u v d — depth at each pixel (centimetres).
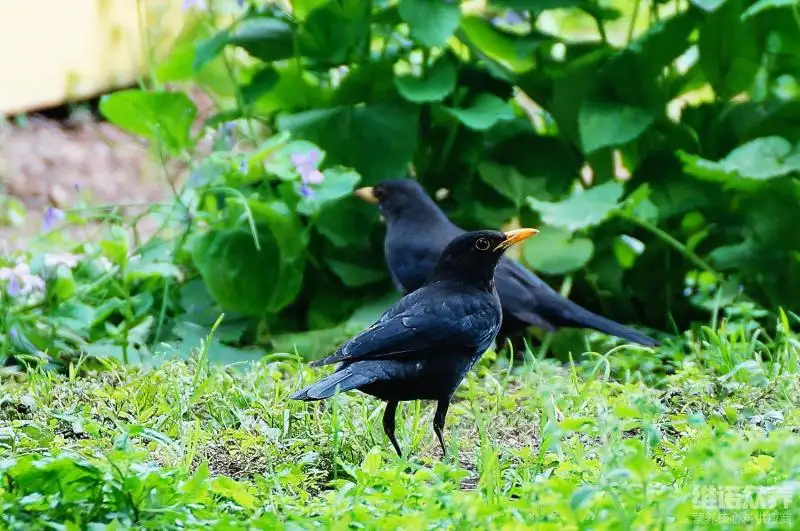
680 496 646
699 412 909
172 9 1706
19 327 1107
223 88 1390
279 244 1209
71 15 1828
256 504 714
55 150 1731
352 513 663
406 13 1227
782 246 1187
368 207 1284
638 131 1233
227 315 1232
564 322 1138
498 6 1298
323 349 1170
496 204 1311
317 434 883
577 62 1279
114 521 629
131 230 1523
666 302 1272
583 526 624
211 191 1177
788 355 1014
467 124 1213
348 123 1265
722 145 1291
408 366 855
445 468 725
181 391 931
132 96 1264
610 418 744
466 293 908
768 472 702
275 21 1317
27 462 685
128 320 1127
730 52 1272
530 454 798
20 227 1527
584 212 1173
